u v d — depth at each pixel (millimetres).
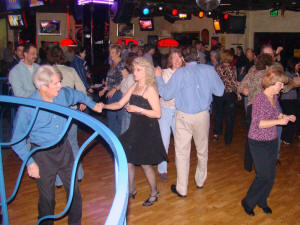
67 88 2736
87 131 6379
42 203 2512
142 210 3410
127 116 4094
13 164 4668
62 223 3164
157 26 16641
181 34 15555
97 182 4094
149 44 6051
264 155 3109
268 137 3070
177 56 3844
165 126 3959
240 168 4652
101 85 6805
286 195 3795
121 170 1115
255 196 3275
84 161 4863
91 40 9086
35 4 10406
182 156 3623
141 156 3182
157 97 3164
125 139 3223
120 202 1011
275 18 12188
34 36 12219
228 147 5652
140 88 3191
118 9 9609
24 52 3801
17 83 3773
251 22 12930
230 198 3705
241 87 4191
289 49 11984
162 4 11094
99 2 8953
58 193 3795
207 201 3631
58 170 2547
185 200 3648
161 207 3482
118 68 4703
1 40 15078
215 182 4152
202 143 3672
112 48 4680
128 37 16641
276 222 3191
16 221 3152
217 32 12203
